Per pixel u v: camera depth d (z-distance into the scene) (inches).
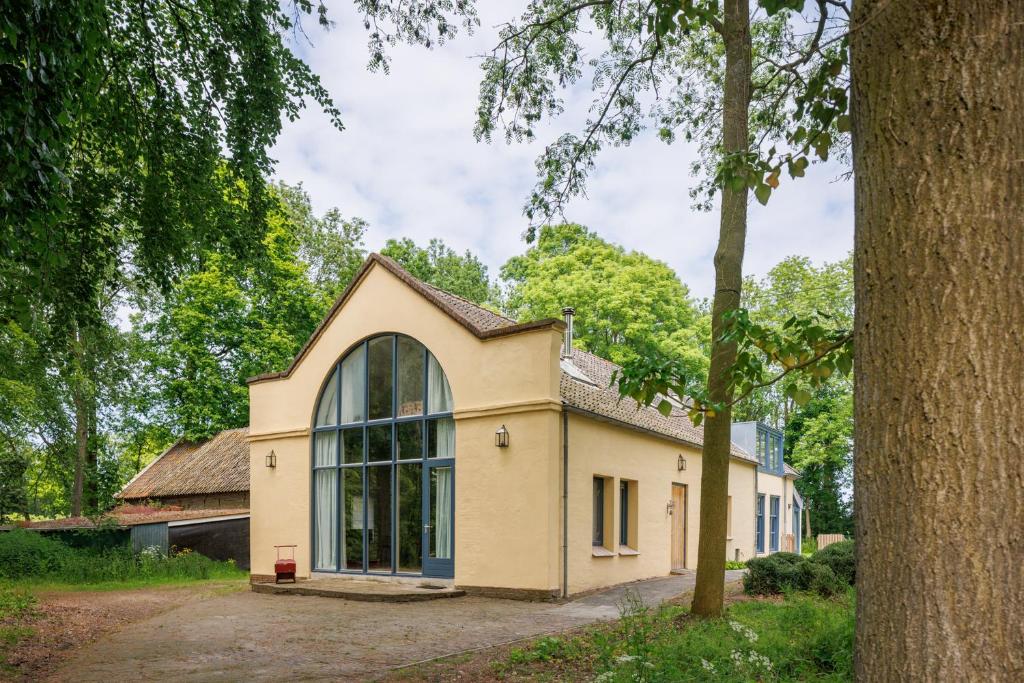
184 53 425.4
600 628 376.2
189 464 1113.4
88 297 426.9
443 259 1726.1
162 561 801.6
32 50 239.0
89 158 430.0
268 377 721.6
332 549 656.4
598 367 831.1
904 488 102.4
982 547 96.3
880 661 103.5
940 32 105.4
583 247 1268.5
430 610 482.0
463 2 358.9
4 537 786.2
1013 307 98.5
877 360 108.3
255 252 492.4
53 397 766.5
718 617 369.1
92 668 321.1
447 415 596.7
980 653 95.0
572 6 393.1
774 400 1439.5
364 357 663.1
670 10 230.1
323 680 292.4
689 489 765.9
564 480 542.3
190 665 324.8
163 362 1162.6
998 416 97.2
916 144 106.3
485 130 415.8
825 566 458.6
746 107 379.6
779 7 196.5
